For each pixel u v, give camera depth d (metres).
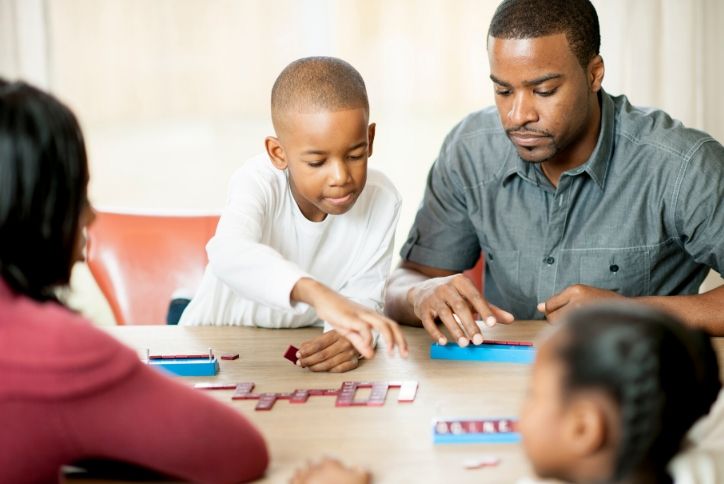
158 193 3.68
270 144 1.63
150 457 0.95
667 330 0.84
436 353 1.52
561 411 0.85
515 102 1.66
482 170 1.97
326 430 1.19
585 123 1.73
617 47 3.39
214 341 1.64
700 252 1.83
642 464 0.84
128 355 0.94
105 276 2.16
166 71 3.57
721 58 3.37
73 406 0.89
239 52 3.55
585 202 1.89
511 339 1.62
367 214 1.76
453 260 2.07
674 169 1.82
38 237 0.92
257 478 1.04
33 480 0.91
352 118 1.51
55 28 3.52
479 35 3.49
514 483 1.02
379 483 1.02
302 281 1.37
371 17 3.49
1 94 0.91
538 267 1.94
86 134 3.61
